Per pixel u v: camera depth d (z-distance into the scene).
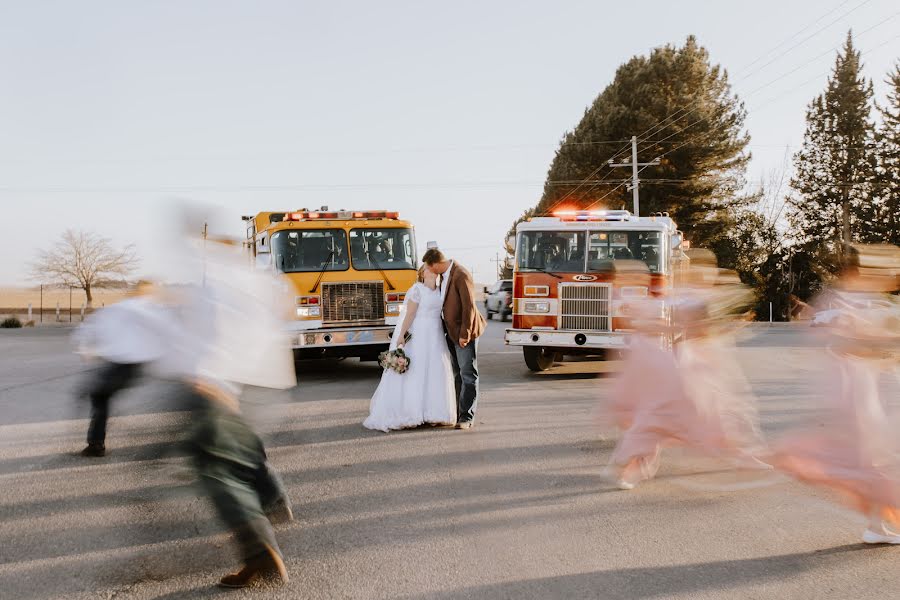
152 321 4.49
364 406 10.68
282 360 4.75
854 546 5.04
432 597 4.26
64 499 6.16
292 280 13.48
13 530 5.41
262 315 4.60
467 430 8.91
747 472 6.57
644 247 13.31
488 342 23.12
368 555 4.91
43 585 4.43
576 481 6.64
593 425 9.16
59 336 32.38
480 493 6.29
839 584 4.41
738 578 4.50
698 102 41.31
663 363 6.26
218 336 4.41
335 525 5.50
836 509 5.83
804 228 53.53
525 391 12.08
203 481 4.38
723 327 6.31
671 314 6.30
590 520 5.59
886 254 5.04
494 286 39.03
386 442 8.27
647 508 5.88
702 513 5.75
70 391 12.62
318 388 12.64
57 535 5.30
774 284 46.22
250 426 4.64
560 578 4.52
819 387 5.29
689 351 6.30
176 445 4.48
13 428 9.27
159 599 4.25
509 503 6.02
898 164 51.25
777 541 5.14
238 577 4.39
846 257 5.18
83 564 4.77
